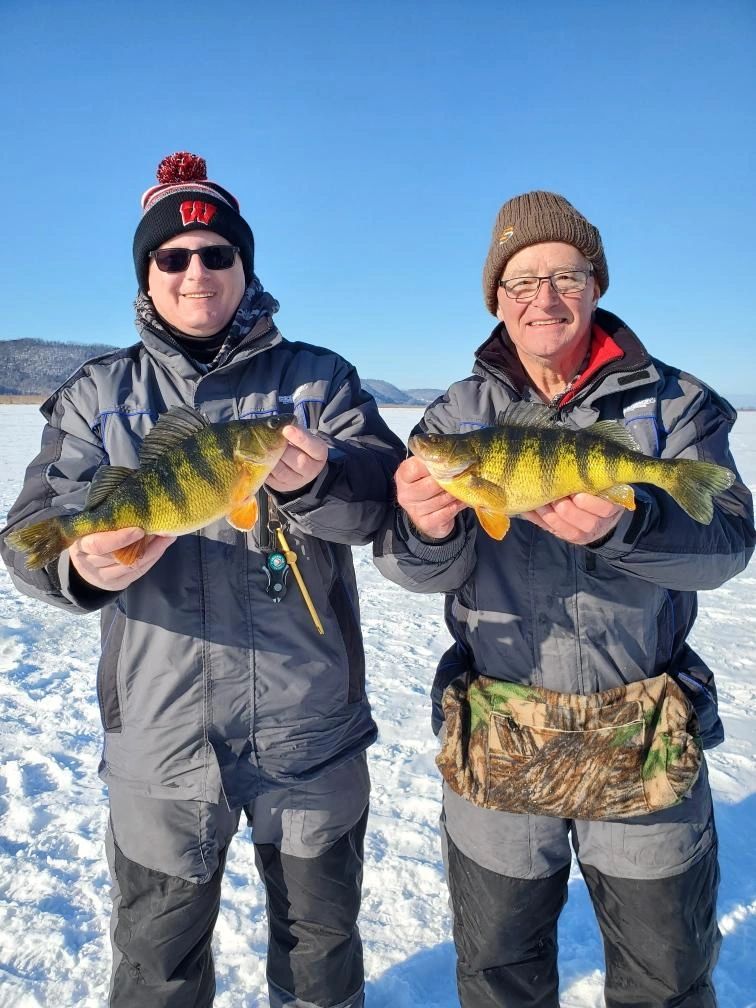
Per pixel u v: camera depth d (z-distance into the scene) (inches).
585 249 101.4
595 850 94.6
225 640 95.3
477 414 107.7
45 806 168.4
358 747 104.6
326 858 100.1
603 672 94.3
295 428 86.8
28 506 95.3
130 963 95.0
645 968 91.2
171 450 91.0
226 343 102.5
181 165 108.0
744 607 325.7
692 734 91.6
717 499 97.3
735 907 135.2
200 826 95.2
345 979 101.5
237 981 123.3
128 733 96.2
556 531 88.4
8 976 120.6
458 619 106.7
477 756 96.3
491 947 96.0
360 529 97.2
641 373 96.4
